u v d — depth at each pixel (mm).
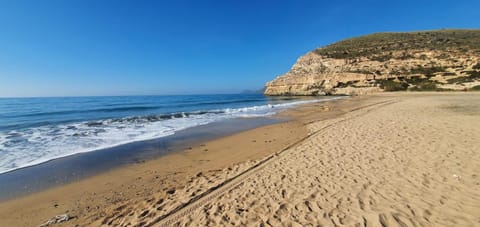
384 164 4805
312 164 5242
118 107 29031
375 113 13273
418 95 32125
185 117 17656
